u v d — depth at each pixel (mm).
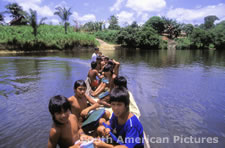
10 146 3871
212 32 70750
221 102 7074
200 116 5734
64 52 36781
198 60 24422
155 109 6234
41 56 26688
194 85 9742
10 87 8688
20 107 6113
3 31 39688
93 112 3598
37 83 9453
